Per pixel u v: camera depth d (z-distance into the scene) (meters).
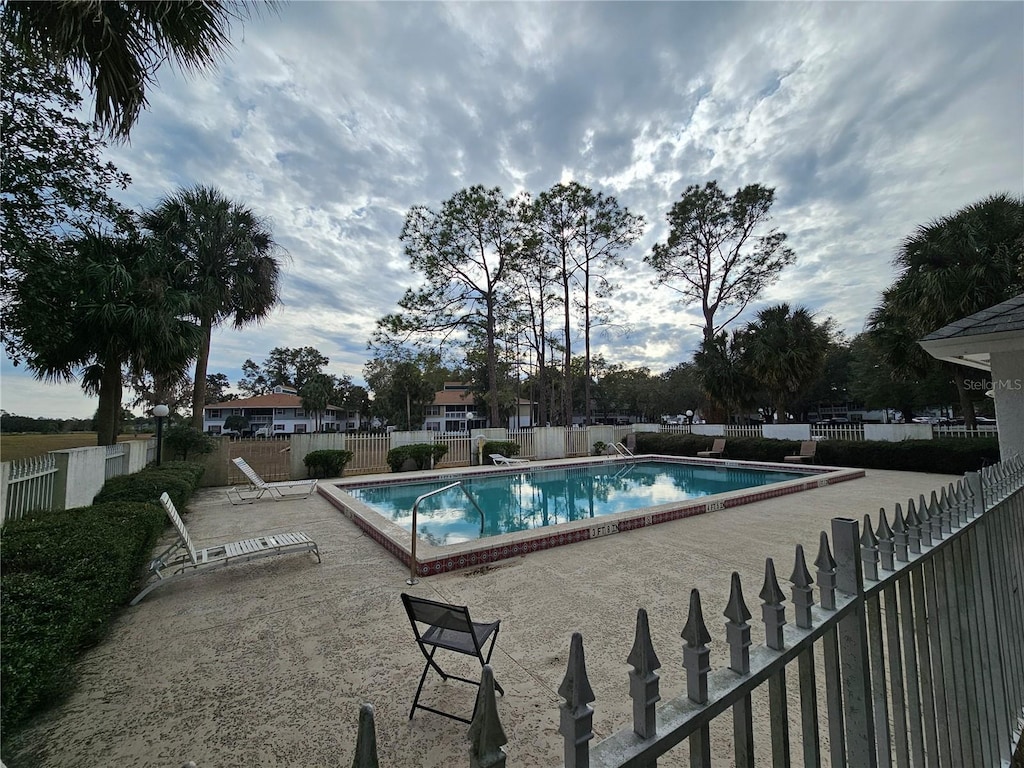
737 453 15.48
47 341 6.00
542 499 10.37
